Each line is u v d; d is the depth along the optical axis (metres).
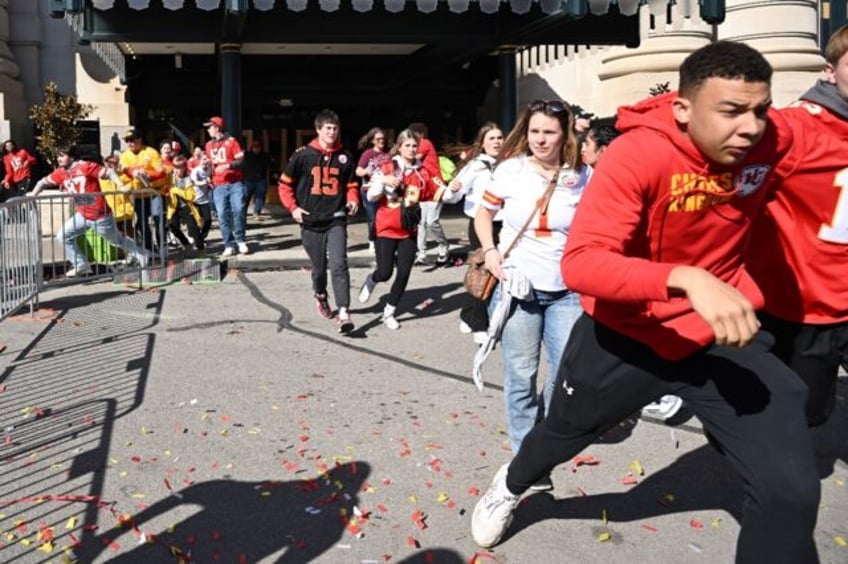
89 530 4.25
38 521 4.34
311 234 8.70
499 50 18.95
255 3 13.32
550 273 4.49
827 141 3.72
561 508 4.50
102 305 10.04
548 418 3.60
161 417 5.98
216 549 4.07
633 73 18.06
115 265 11.41
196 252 14.14
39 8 23.02
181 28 15.72
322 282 8.97
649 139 2.88
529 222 4.50
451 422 5.89
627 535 4.21
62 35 23.17
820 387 4.21
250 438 5.57
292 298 10.48
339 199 8.61
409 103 24.69
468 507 4.53
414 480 4.89
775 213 3.91
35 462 5.15
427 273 12.34
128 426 5.79
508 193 4.60
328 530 4.27
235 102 16.36
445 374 7.14
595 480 4.87
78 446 5.41
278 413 6.08
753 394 2.97
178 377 6.99
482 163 7.30
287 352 7.86
